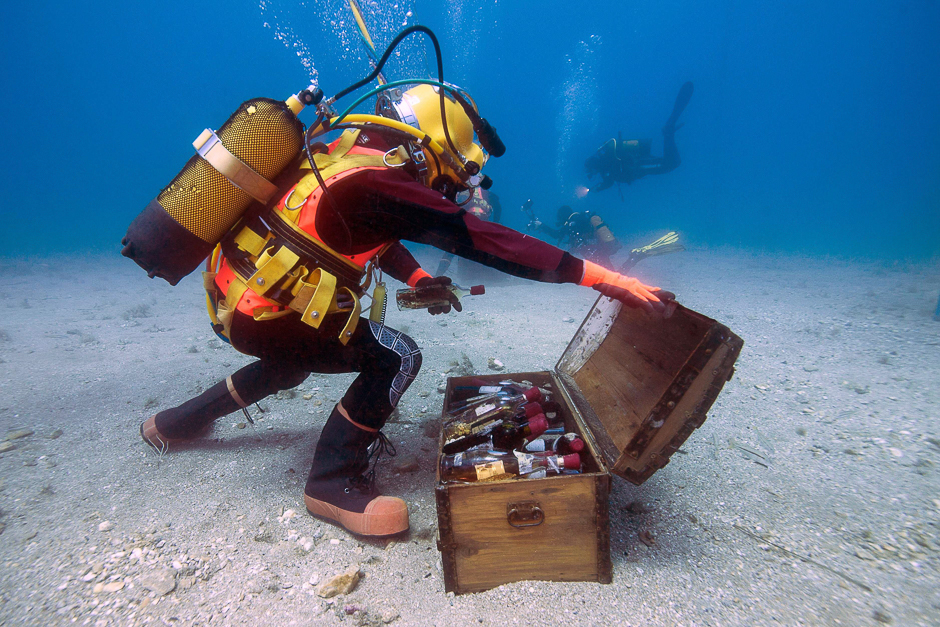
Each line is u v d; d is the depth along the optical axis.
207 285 1.45
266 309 1.32
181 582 1.34
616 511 1.66
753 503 1.69
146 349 3.81
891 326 4.19
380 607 1.26
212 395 2.04
